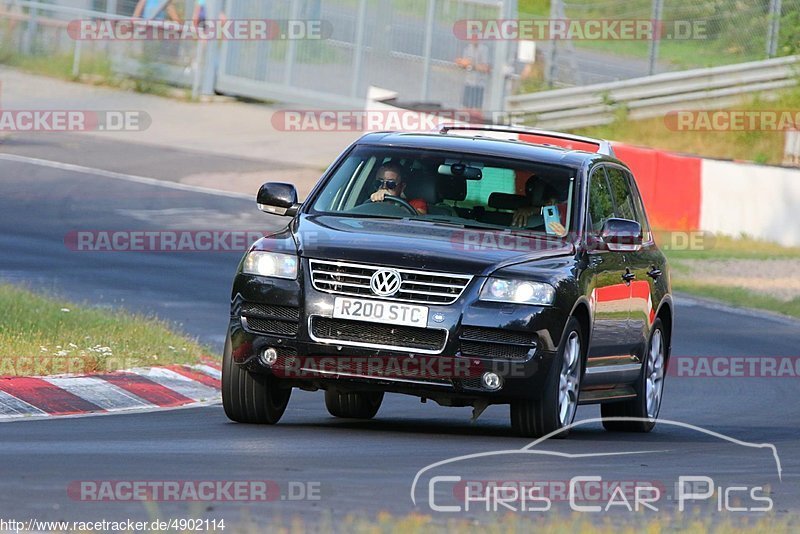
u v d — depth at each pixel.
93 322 47.91
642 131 114.06
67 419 33.53
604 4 118.75
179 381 41.28
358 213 35.09
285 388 34.66
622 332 37.31
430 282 31.94
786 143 111.62
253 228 82.94
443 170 36.00
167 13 127.06
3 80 122.50
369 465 27.25
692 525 21.75
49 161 99.31
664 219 93.44
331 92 122.75
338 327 32.03
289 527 20.47
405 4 118.38
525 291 32.09
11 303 48.53
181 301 61.25
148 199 89.50
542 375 32.12
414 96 117.81
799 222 90.19
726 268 83.94
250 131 115.88
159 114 119.00
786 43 117.38
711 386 51.88
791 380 54.06
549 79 117.31
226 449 28.73
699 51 120.38
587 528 20.62
